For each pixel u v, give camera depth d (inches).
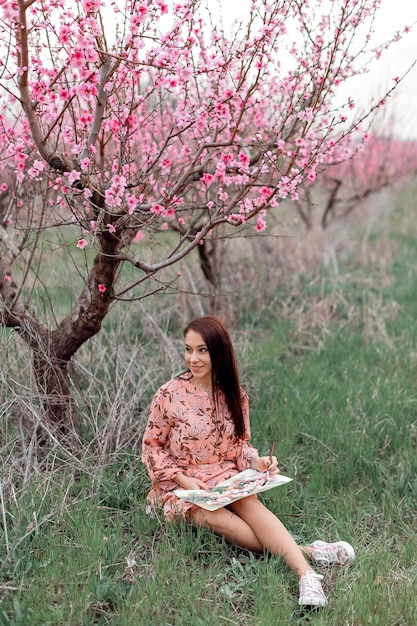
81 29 122.8
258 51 136.9
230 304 267.1
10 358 166.2
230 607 117.2
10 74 129.1
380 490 157.8
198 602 115.9
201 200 204.8
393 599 118.4
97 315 158.9
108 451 162.7
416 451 177.2
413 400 201.9
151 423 138.4
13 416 162.7
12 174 179.5
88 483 149.7
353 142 222.4
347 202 431.2
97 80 135.9
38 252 203.9
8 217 180.7
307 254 347.9
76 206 139.8
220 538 134.2
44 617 109.0
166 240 248.2
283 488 153.0
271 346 248.8
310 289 304.2
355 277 346.0
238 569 127.0
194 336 134.1
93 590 116.0
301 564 123.0
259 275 299.9
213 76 141.3
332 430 182.7
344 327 276.8
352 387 211.8
